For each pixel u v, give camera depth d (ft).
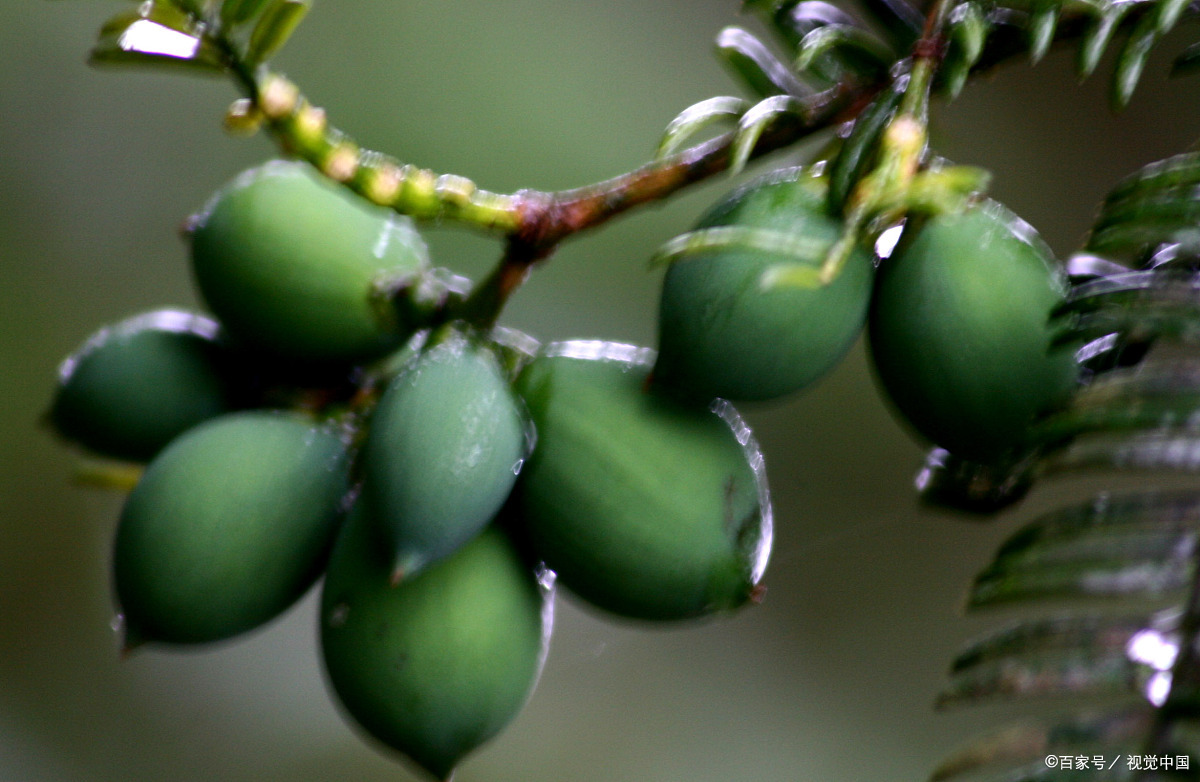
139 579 2.33
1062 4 2.29
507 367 2.33
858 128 2.29
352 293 2.36
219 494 2.33
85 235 3.23
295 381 2.39
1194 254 2.25
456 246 3.01
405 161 3.26
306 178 2.38
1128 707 2.20
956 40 2.28
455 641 2.31
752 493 2.31
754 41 2.37
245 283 2.37
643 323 3.16
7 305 3.14
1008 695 2.22
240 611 2.33
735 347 2.28
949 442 2.31
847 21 2.36
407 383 2.30
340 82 3.27
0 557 3.11
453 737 2.32
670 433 2.30
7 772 2.95
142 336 2.41
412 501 2.28
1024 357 2.29
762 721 3.28
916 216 2.30
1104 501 2.23
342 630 2.31
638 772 3.22
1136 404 2.23
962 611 2.23
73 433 2.42
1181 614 2.21
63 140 3.25
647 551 2.30
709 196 3.24
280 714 3.13
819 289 2.28
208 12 2.26
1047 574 2.22
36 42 3.25
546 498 2.31
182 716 3.10
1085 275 2.31
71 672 3.09
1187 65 2.30
